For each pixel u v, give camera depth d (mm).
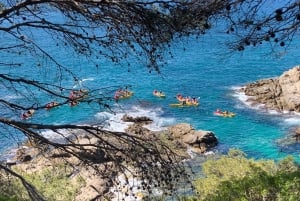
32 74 35219
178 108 41750
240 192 10961
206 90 47906
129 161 7273
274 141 34312
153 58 6633
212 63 58469
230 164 16469
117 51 7086
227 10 5566
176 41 6445
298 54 63375
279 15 5215
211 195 11492
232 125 38000
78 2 6633
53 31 7844
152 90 46688
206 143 32656
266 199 10852
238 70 56375
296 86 42781
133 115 39094
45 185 20266
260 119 39188
